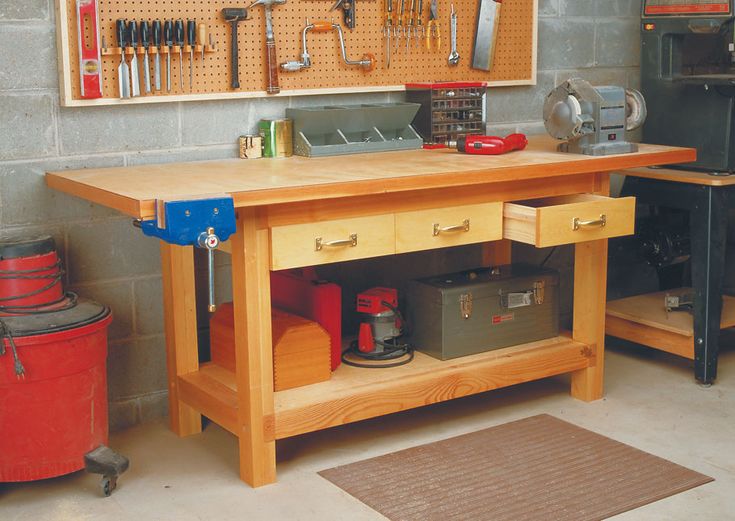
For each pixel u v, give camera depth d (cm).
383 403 291
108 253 311
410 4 350
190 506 262
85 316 267
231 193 238
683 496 263
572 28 403
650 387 353
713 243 342
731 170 352
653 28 373
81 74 291
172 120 313
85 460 266
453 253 387
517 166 284
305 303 305
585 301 333
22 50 286
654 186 358
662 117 374
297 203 258
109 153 304
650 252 390
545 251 416
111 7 294
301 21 328
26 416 258
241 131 327
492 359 317
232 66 316
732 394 345
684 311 378
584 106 309
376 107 329
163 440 310
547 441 302
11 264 262
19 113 289
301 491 269
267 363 265
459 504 258
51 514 258
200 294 331
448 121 346
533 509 255
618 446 297
